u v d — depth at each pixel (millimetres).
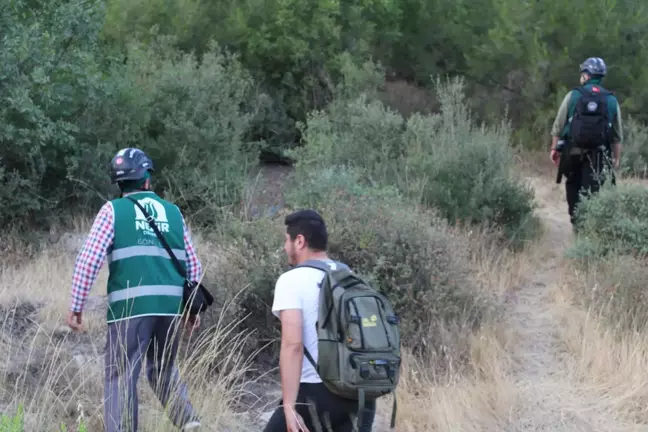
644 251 7504
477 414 5445
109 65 9828
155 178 9500
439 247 6758
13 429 3781
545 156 12234
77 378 5258
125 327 4508
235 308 6004
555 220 9766
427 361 6176
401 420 5391
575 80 12445
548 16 12711
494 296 7008
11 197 8305
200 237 8195
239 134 10383
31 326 6035
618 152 8742
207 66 10891
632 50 12648
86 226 8680
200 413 4980
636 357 6035
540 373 6160
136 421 4520
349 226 6660
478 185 8703
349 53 12602
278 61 12320
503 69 12977
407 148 9680
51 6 8914
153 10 11984
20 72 8398
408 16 14055
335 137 10070
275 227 6742
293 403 3852
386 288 6473
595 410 5613
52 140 8656
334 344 3848
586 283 7195
